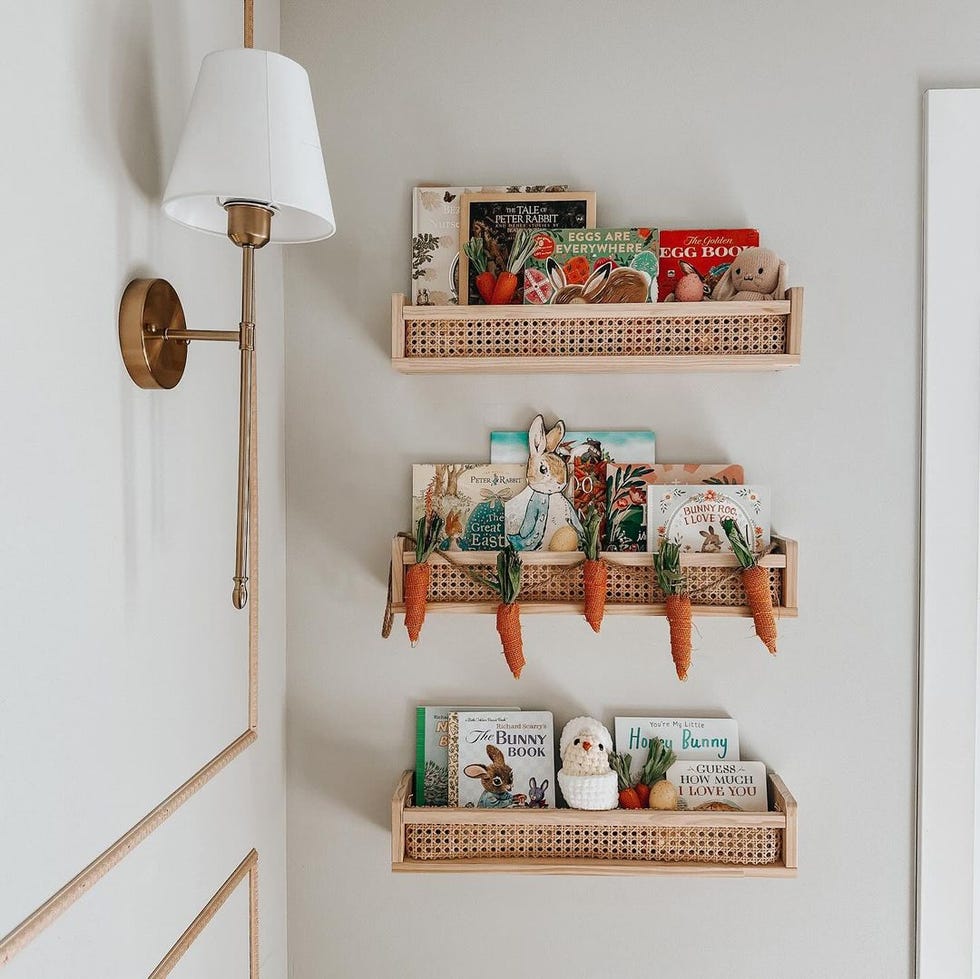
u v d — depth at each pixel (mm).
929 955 1550
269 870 1529
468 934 1610
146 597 1049
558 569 1499
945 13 1552
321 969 1625
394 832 1482
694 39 1572
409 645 1613
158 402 1082
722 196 1570
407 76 1594
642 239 1489
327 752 1621
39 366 819
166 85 1109
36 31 814
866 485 1569
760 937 1586
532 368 1489
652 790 1505
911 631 1569
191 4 1187
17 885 780
